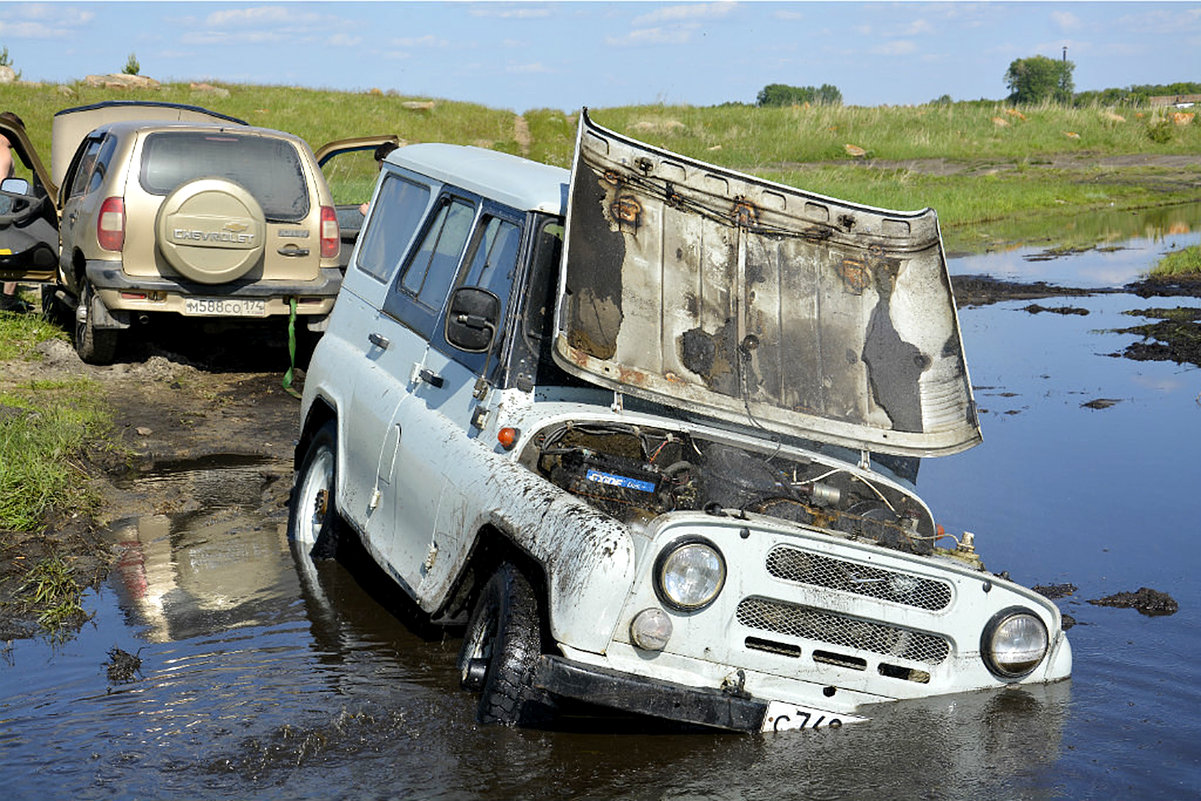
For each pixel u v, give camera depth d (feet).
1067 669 17.10
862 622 15.80
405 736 15.55
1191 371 42.78
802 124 170.50
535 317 18.12
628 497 16.93
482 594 16.99
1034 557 24.18
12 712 16.44
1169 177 145.28
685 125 172.35
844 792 14.14
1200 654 19.21
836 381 18.81
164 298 38.11
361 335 23.45
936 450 18.83
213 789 14.17
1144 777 14.65
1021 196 119.55
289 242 39.01
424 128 160.56
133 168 37.60
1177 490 28.73
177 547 24.29
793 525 15.87
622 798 13.96
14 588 21.70
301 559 23.71
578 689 14.14
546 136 166.30
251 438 33.14
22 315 46.29
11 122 43.29
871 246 19.66
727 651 15.21
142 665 18.28
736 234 18.90
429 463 18.47
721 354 18.24
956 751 15.11
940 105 195.11
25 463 27.30
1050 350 47.37
